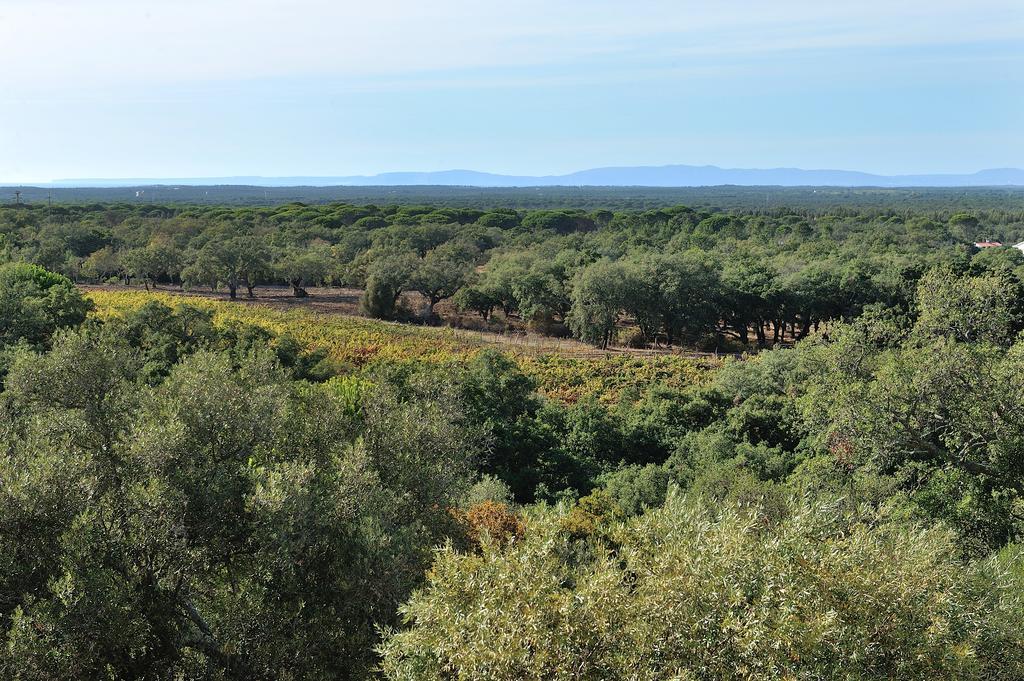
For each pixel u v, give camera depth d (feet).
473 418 116.67
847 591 31.45
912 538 36.52
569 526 65.57
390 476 59.88
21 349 106.01
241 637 41.42
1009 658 33.81
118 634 36.52
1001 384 62.23
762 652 28.04
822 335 135.13
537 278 277.23
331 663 43.39
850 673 28.02
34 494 39.91
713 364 227.40
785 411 120.98
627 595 31.73
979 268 207.21
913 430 65.77
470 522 65.77
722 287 266.16
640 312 266.36
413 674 31.32
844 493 66.18
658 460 121.70
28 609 37.27
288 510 43.19
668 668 28.45
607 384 189.26
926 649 29.91
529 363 209.56
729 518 34.78
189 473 44.88
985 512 60.34
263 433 53.11
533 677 28.19
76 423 52.08
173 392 54.24
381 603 46.73
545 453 116.88
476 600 32.12
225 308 269.85
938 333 84.43
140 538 39.93
